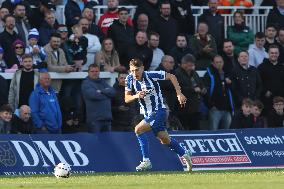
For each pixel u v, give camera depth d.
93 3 72.88
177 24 71.94
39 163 57.12
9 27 64.25
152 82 53.41
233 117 66.12
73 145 58.41
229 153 61.56
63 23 71.44
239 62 69.31
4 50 64.06
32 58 63.00
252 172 54.41
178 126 64.81
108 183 42.31
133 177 48.19
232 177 47.06
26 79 62.06
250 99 66.12
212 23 73.69
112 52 67.56
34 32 64.44
